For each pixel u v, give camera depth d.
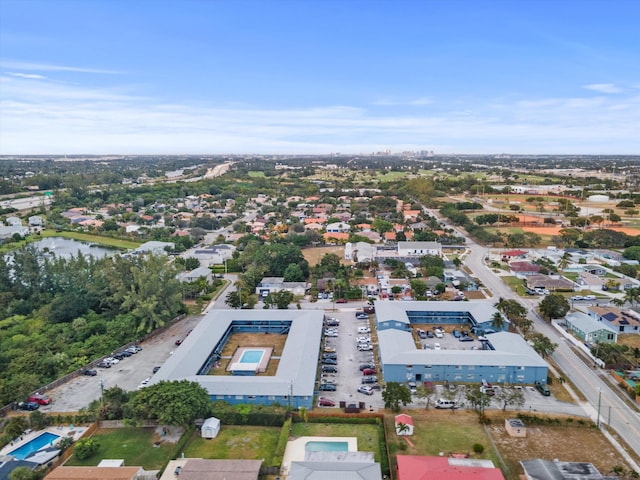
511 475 64.44
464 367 91.12
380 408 82.62
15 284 135.12
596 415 79.12
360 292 142.62
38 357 98.81
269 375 95.25
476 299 140.75
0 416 82.19
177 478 63.16
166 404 74.50
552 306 120.56
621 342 107.88
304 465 62.78
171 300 123.00
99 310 129.38
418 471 61.38
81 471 64.25
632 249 184.00
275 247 172.38
